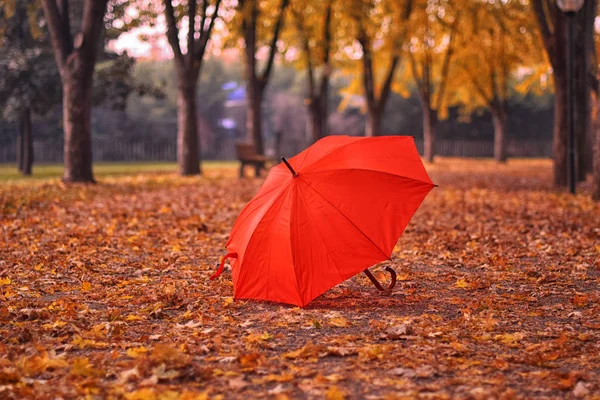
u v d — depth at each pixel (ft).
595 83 50.85
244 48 91.66
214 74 195.72
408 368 12.96
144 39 78.23
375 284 19.62
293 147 157.69
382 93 91.66
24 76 77.56
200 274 22.77
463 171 95.14
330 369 13.03
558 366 13.23
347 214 17.21
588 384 12.08
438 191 57.72
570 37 49.88
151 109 180.45
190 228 33.73
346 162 17.81
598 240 29.35
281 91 225.15
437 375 12.66
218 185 62.34
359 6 83.56
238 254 18.21
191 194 52.13
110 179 71.00
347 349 14.08
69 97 59.93
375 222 17.17
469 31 109.50
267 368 13.03
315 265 17.21
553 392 11.87
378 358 13.56
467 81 129.29
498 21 99.30
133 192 53.36
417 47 106.22
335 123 194.59
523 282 21.49
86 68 59.88
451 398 11.45
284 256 17.37
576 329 16.02
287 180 18.07
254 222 18.02
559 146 60.18
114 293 19.70
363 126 193.47
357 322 16.55
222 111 201.05
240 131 203.21
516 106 191.72
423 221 37.14
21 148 91.97
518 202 46.21
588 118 84.48
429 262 25.16
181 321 16.79
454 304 18.56
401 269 23.56
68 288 20.49
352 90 126.93
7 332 15.34
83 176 60.34
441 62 128.47
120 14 74.84
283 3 84.07
